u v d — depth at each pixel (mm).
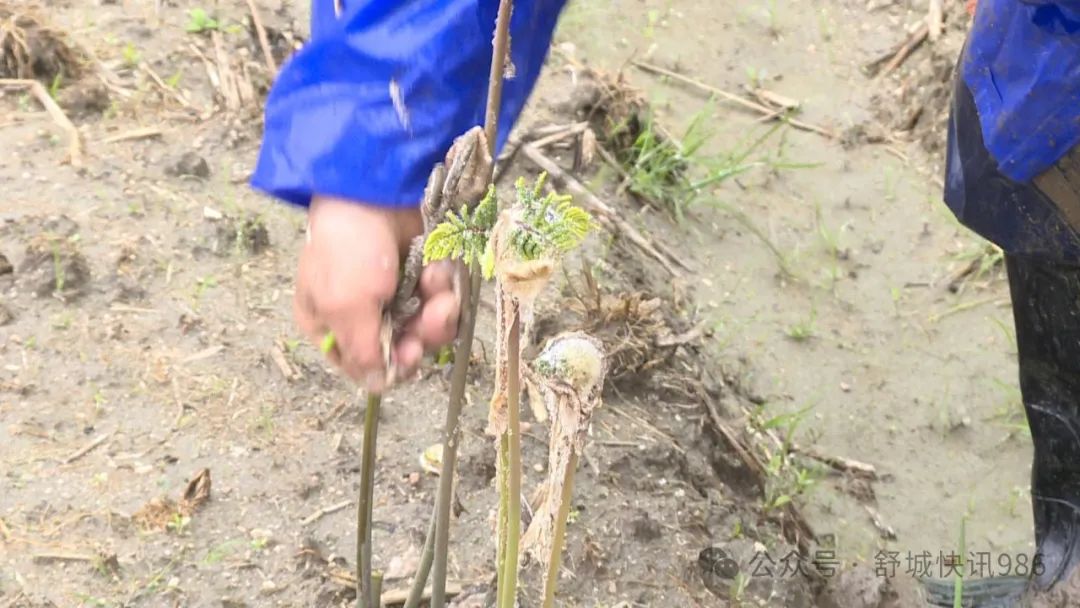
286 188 1150
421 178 1162
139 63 2781
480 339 2234
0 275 2162
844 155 3318
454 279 1135
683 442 2248
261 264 2332
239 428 1980
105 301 2172
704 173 3182
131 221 2348
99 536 1770
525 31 1233
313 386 2078
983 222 1843
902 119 3420
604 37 3508
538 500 1129
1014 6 1607
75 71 2699
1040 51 1579
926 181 3258
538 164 2803
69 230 2283
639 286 2684
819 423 2691
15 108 2582
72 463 1875
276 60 2926
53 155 2473
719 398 2580
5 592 1679
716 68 3504
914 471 2625
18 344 2059
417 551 1814
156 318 2160
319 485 1904
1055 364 1956
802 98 3455
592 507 1986
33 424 1930
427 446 2002
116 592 1703
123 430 1944
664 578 1916
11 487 1820
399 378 1160
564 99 3018
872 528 2484
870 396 2758
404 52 1153
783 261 3014
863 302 2965
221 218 2393
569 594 1843
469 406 2092
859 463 2609
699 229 3043
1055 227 1729
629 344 2307
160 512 1805
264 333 2172
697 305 2842
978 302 2971
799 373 2781
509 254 886
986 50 1696
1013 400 2764
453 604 1747
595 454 2100
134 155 2520
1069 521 2096
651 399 2305
